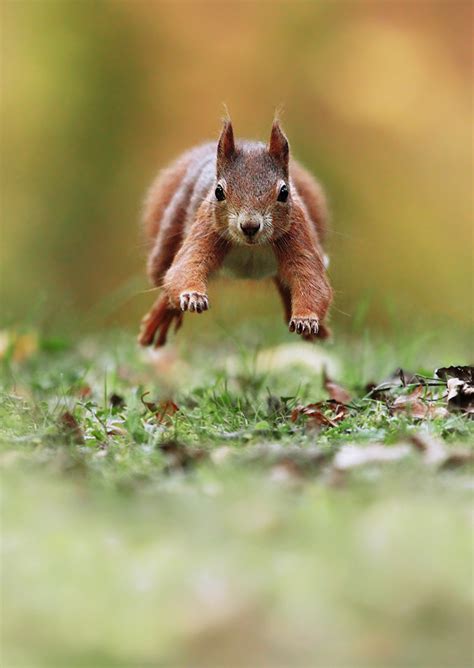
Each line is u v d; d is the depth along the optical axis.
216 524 6.96
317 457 8.45
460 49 32.09
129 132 31.91
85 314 29.38
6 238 30.31
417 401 10.59
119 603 5.96
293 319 10.71
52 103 31.78
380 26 32.31
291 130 31.52
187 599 5.98
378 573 6.19
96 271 30.80
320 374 13.67
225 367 13.52
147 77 32.16
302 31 32.19
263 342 16.98
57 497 7.57
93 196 31.19
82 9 32.38
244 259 11.22
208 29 32.50
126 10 32.34
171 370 14.81
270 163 10.74
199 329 18.84
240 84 32.16
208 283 11.42
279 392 12.44
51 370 14.44
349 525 6.85
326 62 32.00
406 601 5.88
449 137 31.38
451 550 6.44
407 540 6.57
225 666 5.38
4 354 14.52
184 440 9.59
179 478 8.13
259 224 10.44
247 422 10.34
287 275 11.02
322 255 11.73
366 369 13.86
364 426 9.91
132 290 26.03
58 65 32.06
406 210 30.72
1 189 30.94
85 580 6.23
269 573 6.24
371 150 31.34
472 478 7.89
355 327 14.31
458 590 6.00
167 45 32.34
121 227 31.05
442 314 22.77
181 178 12.48
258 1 32.41
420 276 29.98
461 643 5.53
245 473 8.08
